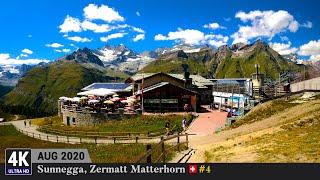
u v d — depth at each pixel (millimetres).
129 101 96125
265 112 60750
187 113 90250
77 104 109500
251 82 88875
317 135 28953
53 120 122438
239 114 73688
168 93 96250
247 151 27578
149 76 112250
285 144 27391
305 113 45062
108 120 91500
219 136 49719
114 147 52531
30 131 97500
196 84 122938
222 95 104750
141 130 75188
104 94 104375
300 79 96938
